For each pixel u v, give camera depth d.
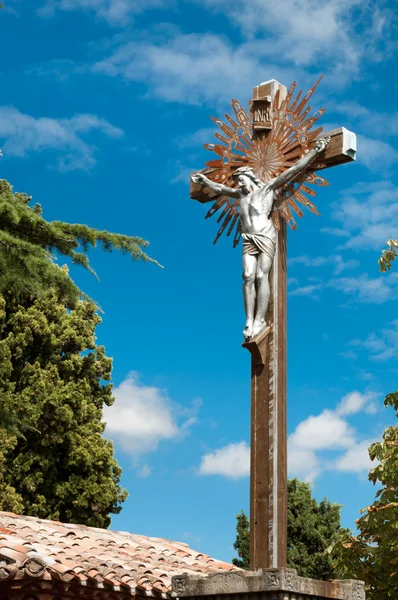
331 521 28.88
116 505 26.66
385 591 14.86
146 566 11.99
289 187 9.77
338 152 9.52
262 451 9.06
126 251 13.19
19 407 25.31
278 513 8.85
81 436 26.23
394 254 15.88
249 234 9.54
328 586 8.24
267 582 7.82
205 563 13.55
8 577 9.86
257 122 10.03
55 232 12.81
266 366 9.28
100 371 27.77
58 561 10.72
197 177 10.16
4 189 26.91
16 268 12.46
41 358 27.05
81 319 27.80
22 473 25.09
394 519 14.53
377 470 15.11
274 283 9.49
